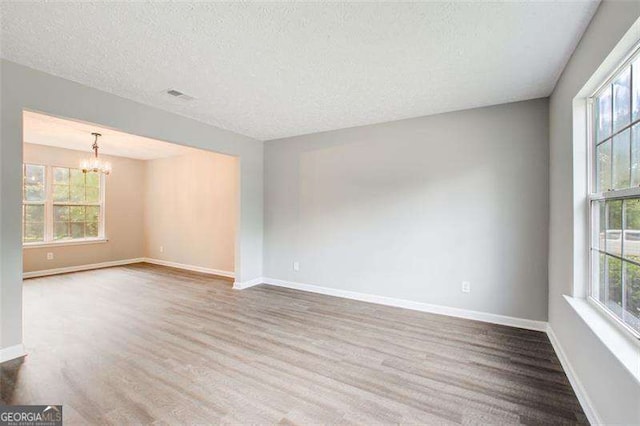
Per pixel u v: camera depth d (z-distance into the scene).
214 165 5.79
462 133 3.38
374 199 3.95
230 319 3.35
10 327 2.40
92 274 5.66
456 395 1.99
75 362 2.38
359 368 2.32
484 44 2.06
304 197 4.55
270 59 2.30
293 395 1.99
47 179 5.55
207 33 1.97
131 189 6.75
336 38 2.01
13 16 1.80
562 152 2.43
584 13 1.72
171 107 3.36
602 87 1.91
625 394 1.33
